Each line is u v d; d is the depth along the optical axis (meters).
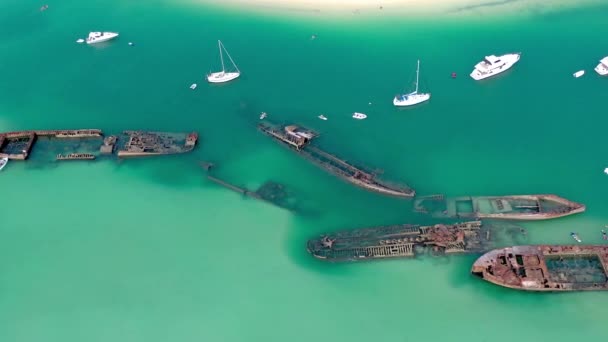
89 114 85.75
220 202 69.50
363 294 57.41
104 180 73.81
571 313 54.16
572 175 68.62
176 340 54.50
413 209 65.50
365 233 62.59
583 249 57.75
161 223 67.19
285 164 74.19
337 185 70.12
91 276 61.16
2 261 63.38
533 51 90.81
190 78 92.06
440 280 57.84
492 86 84.50
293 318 55.75
